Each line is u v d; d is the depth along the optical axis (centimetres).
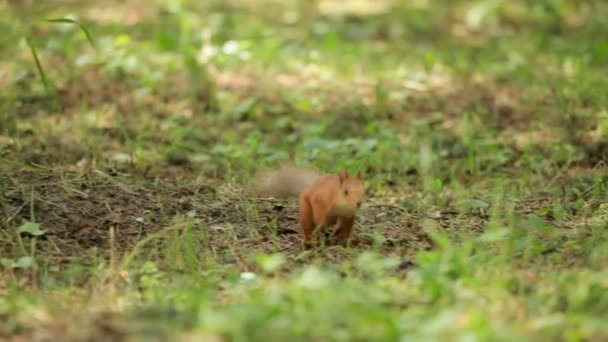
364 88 1669
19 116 1469
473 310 739
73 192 1066
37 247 949
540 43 2012
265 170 1189
